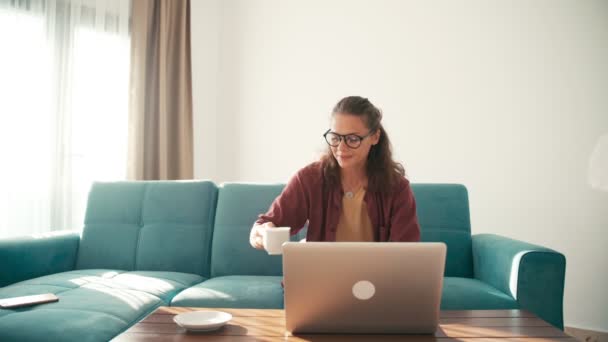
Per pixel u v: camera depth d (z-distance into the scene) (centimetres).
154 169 316
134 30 301
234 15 364
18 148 246
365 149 147
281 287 172
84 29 281
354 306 96
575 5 251
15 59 244
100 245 219
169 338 96
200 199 222
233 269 208
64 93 267
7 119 241
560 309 154
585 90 247
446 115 285
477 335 98
